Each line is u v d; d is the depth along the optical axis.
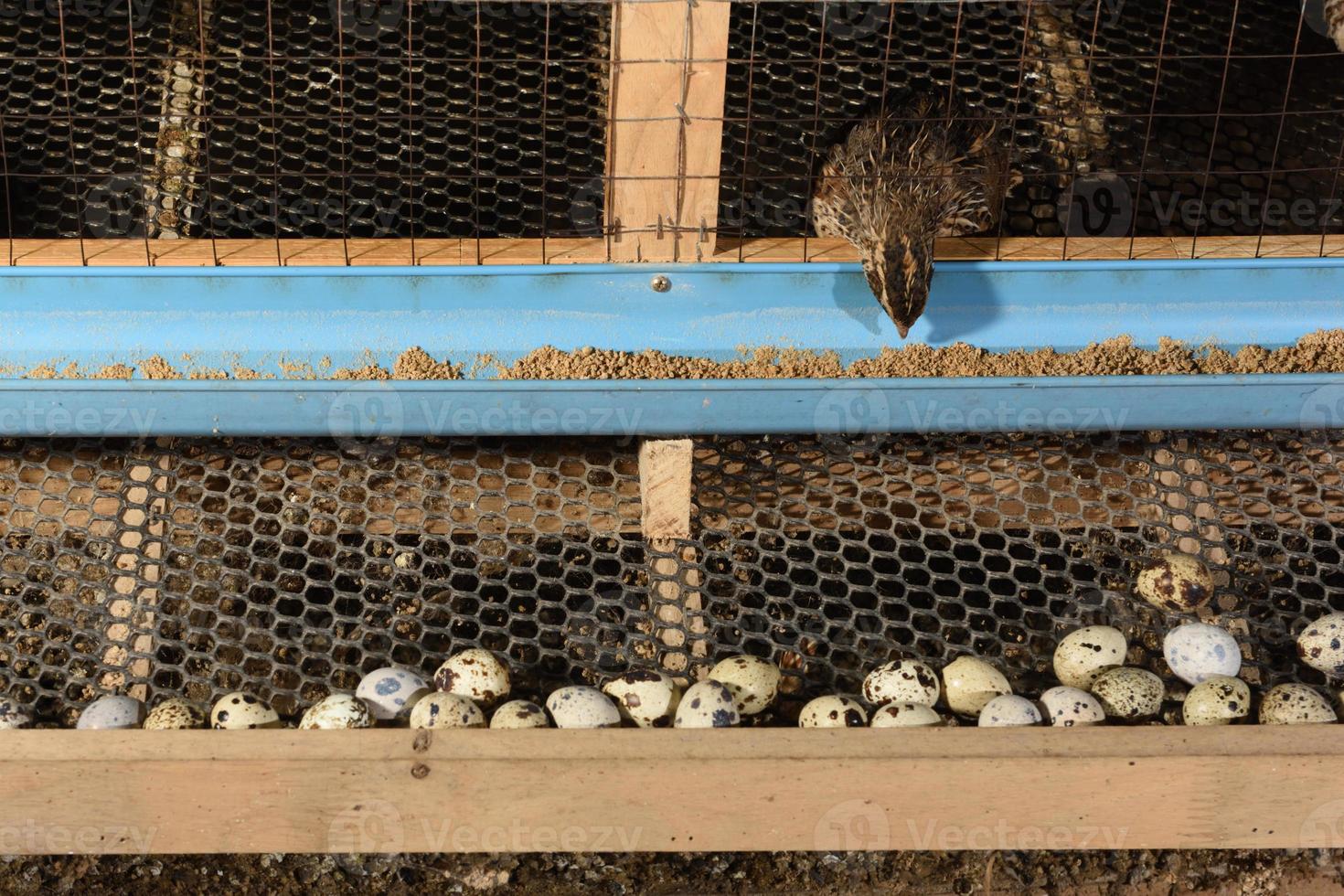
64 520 0.97
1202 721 0.90
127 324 0.94
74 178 1.06
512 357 0.95
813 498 1.00
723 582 0.99
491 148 1.14
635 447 1.01
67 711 0.92
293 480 0.99
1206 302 0.97
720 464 1.00
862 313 0.96
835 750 0.82
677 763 0.82
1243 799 0.83
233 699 0.89
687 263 0.95
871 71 1.18
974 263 0.96
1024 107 1.15
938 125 1.04
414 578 0.99
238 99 1.15
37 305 0.94
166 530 0.97
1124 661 0.93
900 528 1.02
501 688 0.91
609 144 0.93
